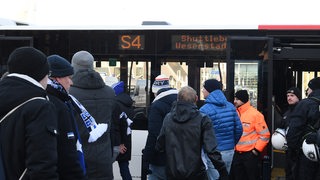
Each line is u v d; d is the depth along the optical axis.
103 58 7.94
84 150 4.02
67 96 3.48
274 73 8.36
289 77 8.38
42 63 3.02
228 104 5.96
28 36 8.11
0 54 8.09
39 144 2.78
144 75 7.84
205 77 7.66
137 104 7.83
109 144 4.33
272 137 6.86
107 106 4.40
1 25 8.43
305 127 5.95
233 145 5.95
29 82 2.94
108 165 4.25
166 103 5.63
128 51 7.88
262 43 7.46
